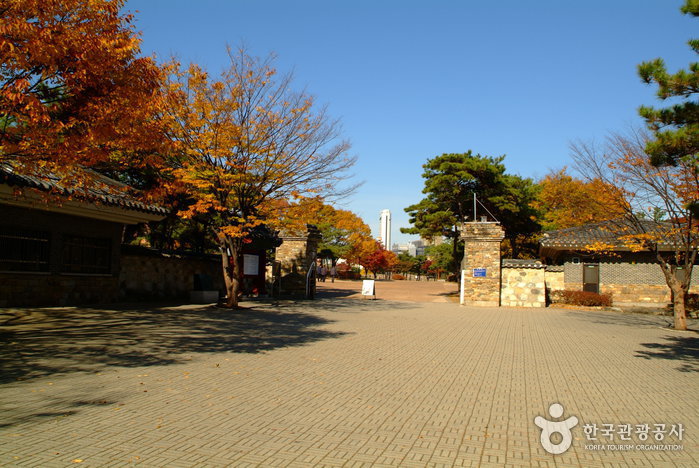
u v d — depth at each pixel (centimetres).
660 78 963
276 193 1814
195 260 2142
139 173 1806
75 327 1172
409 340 1251
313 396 678
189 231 2566
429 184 3238
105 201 1428
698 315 2241
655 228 1872
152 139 980
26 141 866
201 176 1617
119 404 602
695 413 652
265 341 1128
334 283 4816
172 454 457
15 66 798
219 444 487
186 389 683
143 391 662
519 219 3312
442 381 805
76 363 803
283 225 1888
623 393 756
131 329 1181
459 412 632
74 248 1569
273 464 445
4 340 970
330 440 511
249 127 1661
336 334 1297
